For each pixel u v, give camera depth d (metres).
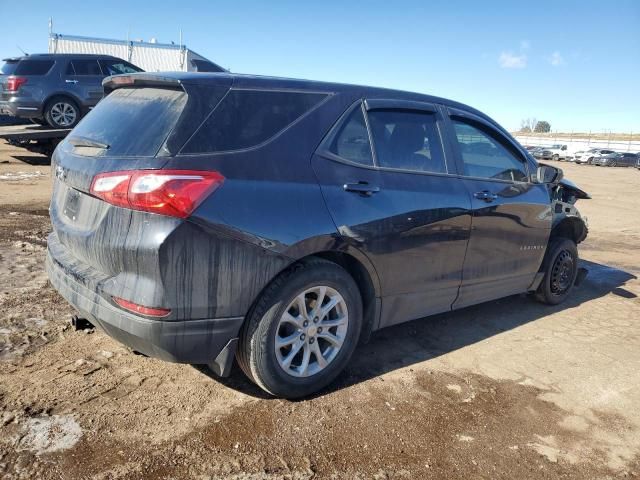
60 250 3.21
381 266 3.36
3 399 2.92
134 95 3.15
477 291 4.22
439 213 3.65
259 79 3.09
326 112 3.27
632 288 6.18
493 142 4.39
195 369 3.43
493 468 2.70
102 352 3.55
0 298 4.29
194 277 2.63
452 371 3.71
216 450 2.65
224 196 2.69
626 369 3.94
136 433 2.73
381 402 3.22
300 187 2.98
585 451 2.90
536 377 3.72
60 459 2.49
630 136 93.06
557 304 5.36
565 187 5.14
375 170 3.40
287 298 2.93
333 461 2.65
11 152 16.12
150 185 2.55
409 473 2.61
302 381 3.11
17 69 11.53
